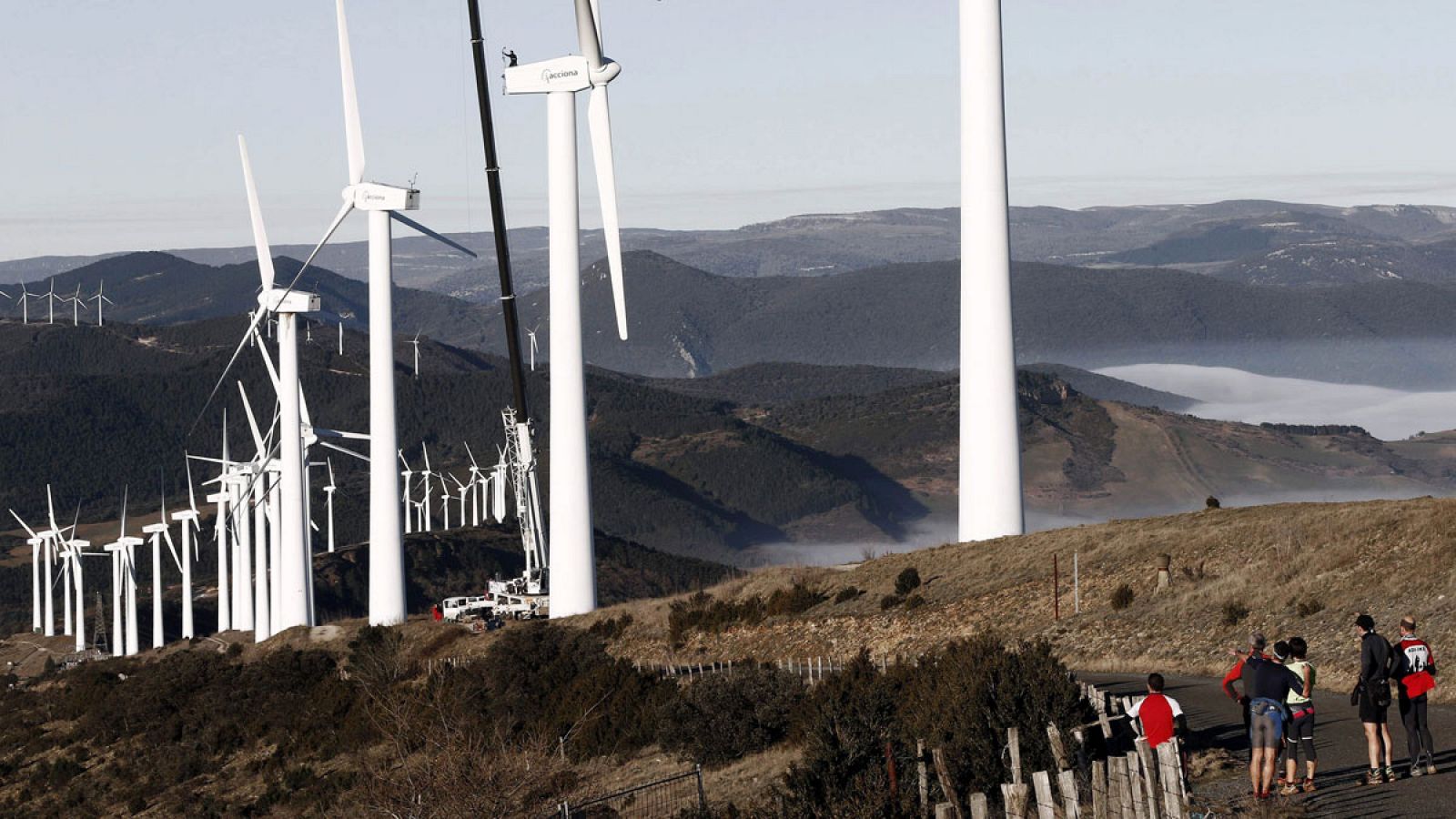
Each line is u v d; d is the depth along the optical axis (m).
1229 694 26.48
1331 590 47.50
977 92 65.06
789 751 41.09
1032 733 27.69
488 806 35.19
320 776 61.12
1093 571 60.22
